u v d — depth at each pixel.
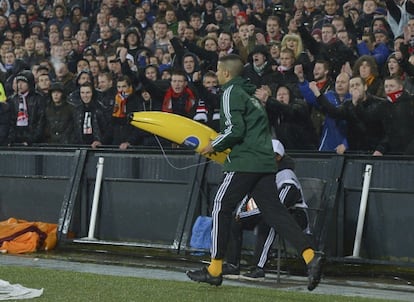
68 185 26.27
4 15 45.00
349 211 22.25
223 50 30.22
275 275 21.70
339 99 24.42
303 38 27.67
